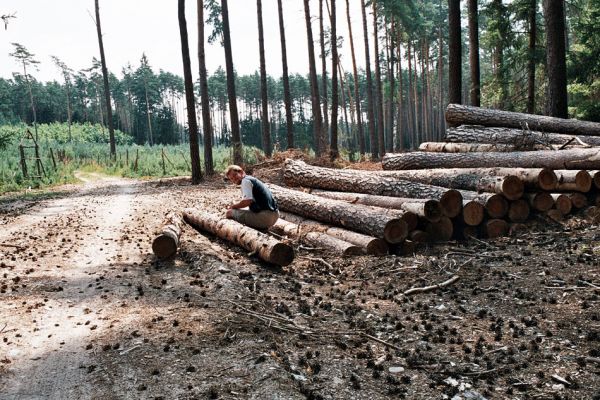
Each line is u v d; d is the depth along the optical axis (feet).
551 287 18.01
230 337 14.05
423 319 15.99
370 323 15.72
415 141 206.08
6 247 26.99
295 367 12.45
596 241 22.35
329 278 21.01
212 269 21.04
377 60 113.80
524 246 23.22
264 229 27.20
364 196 30.01
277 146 87.10
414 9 131.03
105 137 261.24
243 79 322.96
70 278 20.51
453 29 49.44
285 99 87.30
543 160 28.37
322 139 88.84
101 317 15.85
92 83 344.49
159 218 36.78
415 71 165.78
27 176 73.61
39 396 11.00
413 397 11.21
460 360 13.03
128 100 351.87
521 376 12.07
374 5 111.75
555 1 41.55
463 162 32.71
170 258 23.47
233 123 74.74
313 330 14.94
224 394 10.91
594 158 26.08
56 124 273.95
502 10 59.36
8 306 16.98
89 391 11.18
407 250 24.04
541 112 63.72
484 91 62.75
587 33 58.29
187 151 139.03
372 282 20.27
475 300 17.53
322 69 119.14
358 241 24.40
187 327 14.85
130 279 20.17
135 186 68.39
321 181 35.86
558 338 14.01
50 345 13.70
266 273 21.06
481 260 21.88
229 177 26.78
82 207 45.83
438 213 24.27
